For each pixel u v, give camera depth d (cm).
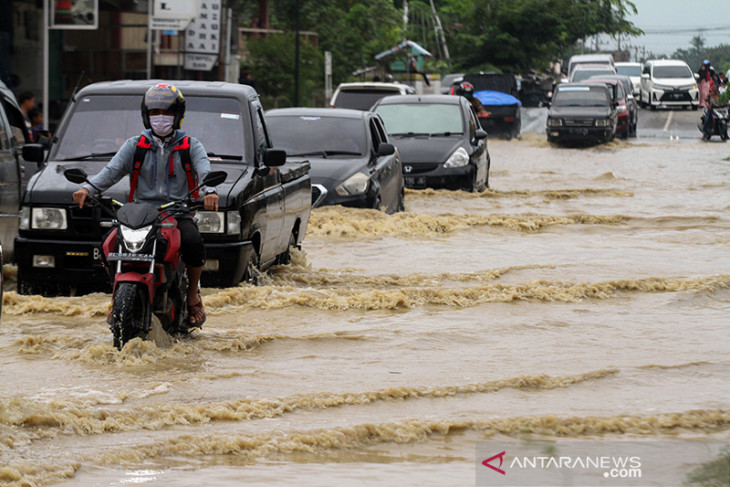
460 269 2544
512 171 5728
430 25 14862
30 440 1198
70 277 2025
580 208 3872
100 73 6794
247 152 2184
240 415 1317
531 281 2267
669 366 1605
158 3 5697
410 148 4081
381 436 1248
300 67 9188
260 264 2230
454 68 14438
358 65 11350
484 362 1636
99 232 2019
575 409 1371
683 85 11162
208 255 2008
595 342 1781
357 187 3177
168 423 1286
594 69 11212
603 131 7731
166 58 6681
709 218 3569
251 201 2083
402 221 3128
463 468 1129
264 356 1666
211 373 1545
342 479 1086
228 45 7712
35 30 5512
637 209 3859
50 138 2323
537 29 14462
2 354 1630
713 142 8300
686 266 2598
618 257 2748
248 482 1074
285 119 3400
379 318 1944
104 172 1656
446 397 1428
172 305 1703
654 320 1967
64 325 1834
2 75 4434
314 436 1219
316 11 11319
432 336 1805
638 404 1399
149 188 1678
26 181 2378
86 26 5197
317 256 2708
